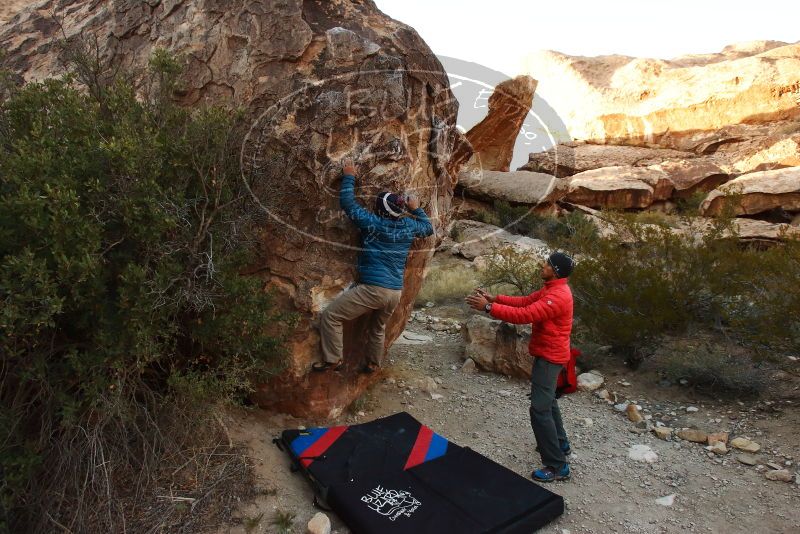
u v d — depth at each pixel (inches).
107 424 124.6
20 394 116.7
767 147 892.6
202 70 159.8
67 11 231.9
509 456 164.6
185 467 133.6
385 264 152.4
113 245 115.8
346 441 154.6
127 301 114.7
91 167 116.8
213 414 143.2
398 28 168.7
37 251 108.9
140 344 117.4
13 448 113.7
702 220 407.2
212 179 133.6
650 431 179.9
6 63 213.6
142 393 134.7
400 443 157.6
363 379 182.4
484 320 239.5
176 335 143.4
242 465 139.7
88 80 143.1
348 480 136.6
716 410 191.3
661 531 131.6
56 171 113.3
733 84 1042.7
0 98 134.5
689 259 235.1
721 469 157.1
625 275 229.3
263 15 155.9
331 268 156.3
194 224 132.5
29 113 125.7
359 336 173.6
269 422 163.3
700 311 246.8
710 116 1069.1
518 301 155.7
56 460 115.8
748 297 229.5
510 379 220.5
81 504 110.8
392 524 121.7
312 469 141.0
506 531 123.0
